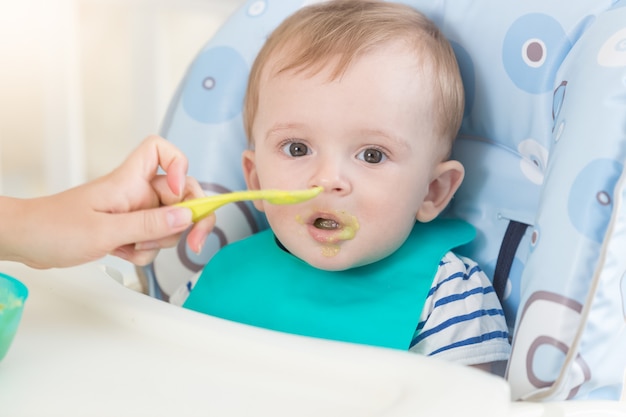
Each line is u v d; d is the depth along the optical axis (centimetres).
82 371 62
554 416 64
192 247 70
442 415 54
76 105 198
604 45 80
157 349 67
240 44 107
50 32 191
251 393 60
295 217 91
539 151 93
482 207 100
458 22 99
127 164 72
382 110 89
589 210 72
